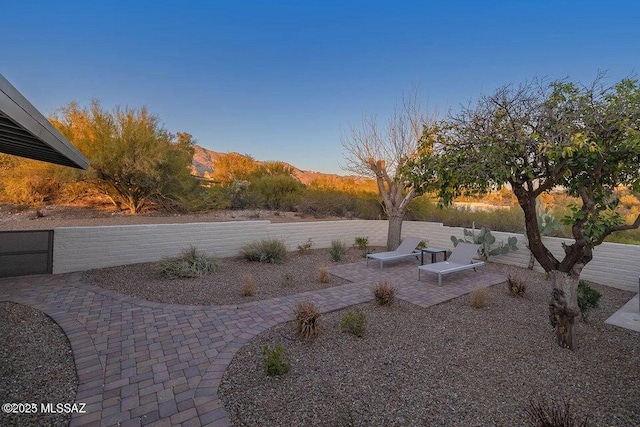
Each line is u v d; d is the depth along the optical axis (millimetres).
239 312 5098
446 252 10047
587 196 3594
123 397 2875
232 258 9711
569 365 3492
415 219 14219
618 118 3064
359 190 17156
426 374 3285
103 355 3654
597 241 3512
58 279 6836
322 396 2885
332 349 3848
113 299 5633
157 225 8664
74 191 13625
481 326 4617
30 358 3535
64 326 4430
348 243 12570
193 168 16906
